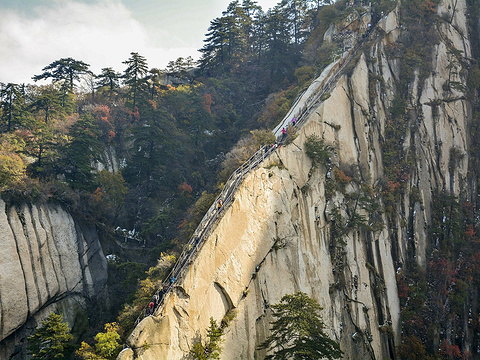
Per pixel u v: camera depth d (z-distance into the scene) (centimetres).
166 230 6031
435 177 6719
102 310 5325
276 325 3262
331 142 5584
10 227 4772
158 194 6688
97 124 6962
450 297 5966
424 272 6028
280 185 4644
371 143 6216
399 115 6738
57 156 5878
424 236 6259
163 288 3481
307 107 5769
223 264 3775
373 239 5575
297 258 4488
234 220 4028
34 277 4819
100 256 5684
